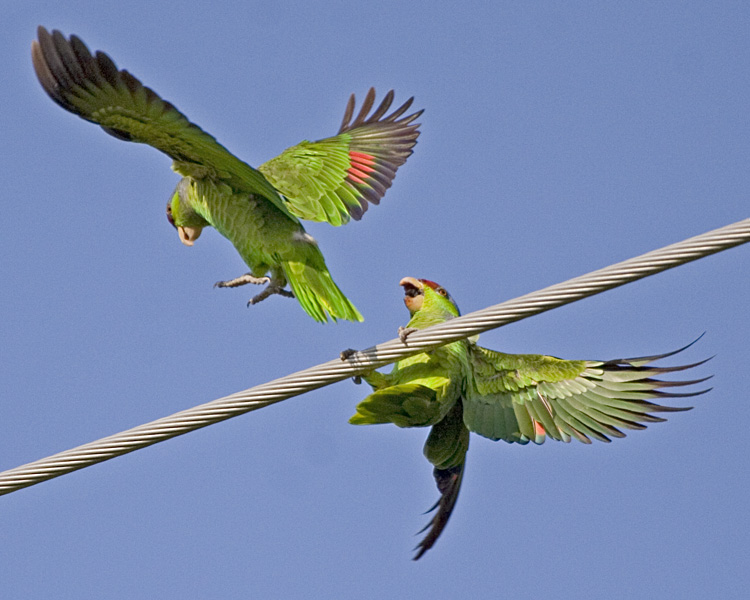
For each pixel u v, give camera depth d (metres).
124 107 10.60
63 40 10.09
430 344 11.23
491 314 11.03
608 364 13.72
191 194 12.80
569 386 14.02
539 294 10.85
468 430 14.37
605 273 10.61
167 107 10.49
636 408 13.78
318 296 11.98
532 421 14.29
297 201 13.60
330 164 14.14
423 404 12.52
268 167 13.88
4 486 11.41
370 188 14.10
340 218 13.69
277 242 12.11
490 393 14.27
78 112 10.70
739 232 10.16
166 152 11.62
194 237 13.64
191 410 11.30
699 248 10.28
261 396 11.33
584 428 14.12
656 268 10.41
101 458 11.34
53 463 11.37
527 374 14.10
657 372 13.55
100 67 10.10
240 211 12.25
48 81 10.37
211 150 11.32
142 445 11.34
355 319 11.86
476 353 13.98
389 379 13.34
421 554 14.62
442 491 14.59
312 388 11.43
